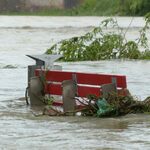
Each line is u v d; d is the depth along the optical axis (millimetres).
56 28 147875
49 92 35094
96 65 59438
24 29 145750
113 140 26391
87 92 32438
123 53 64688
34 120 30875
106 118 31203
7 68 58031
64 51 62250
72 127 29062
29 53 76812
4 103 36406
